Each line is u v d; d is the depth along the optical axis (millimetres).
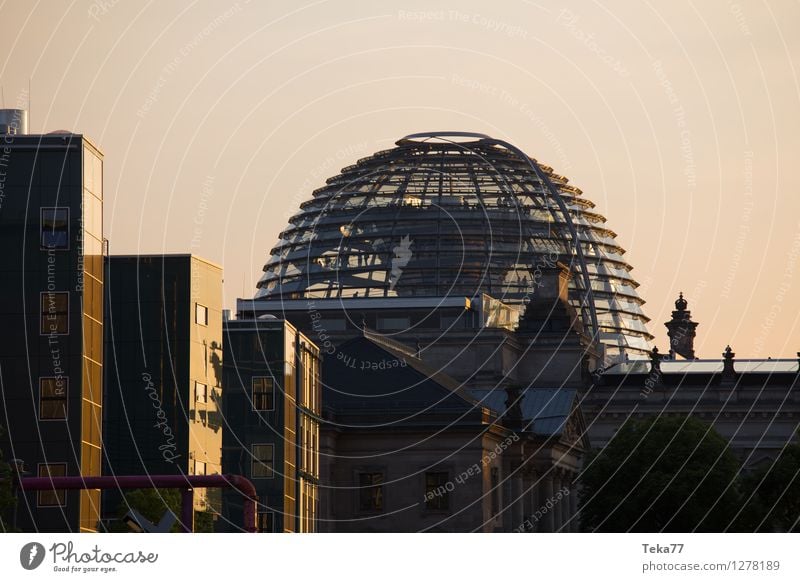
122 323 156125
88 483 96312
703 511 194000
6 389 133625
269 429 165375
